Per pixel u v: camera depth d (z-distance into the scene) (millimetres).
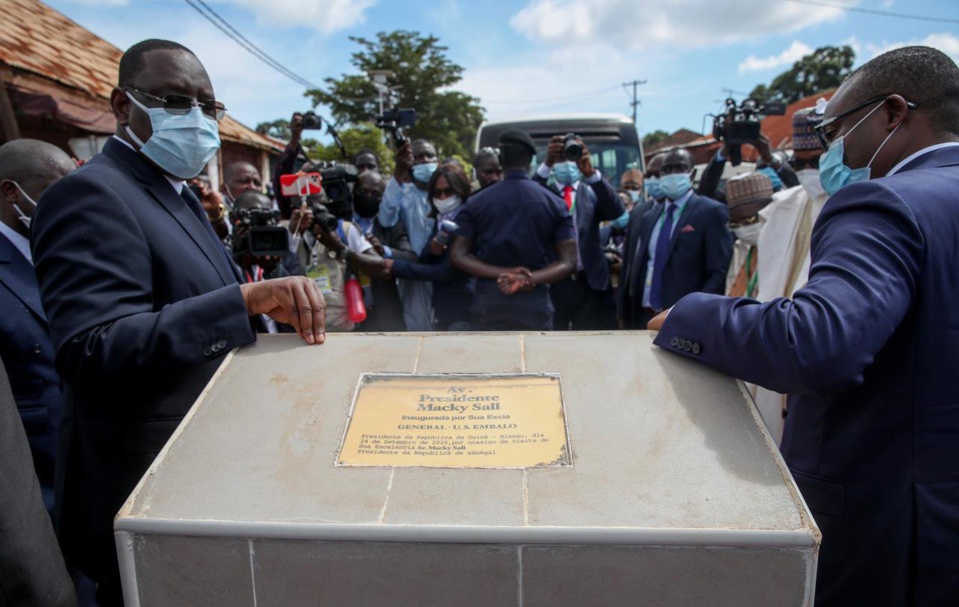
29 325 1931
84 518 1393
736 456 931
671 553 827
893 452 1151
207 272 1450
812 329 958
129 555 874
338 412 1039
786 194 2541
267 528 847
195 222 1515
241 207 2705
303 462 953
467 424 1009
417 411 1038
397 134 3732
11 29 5301
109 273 1239
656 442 959
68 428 1418
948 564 1093
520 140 2986
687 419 995
